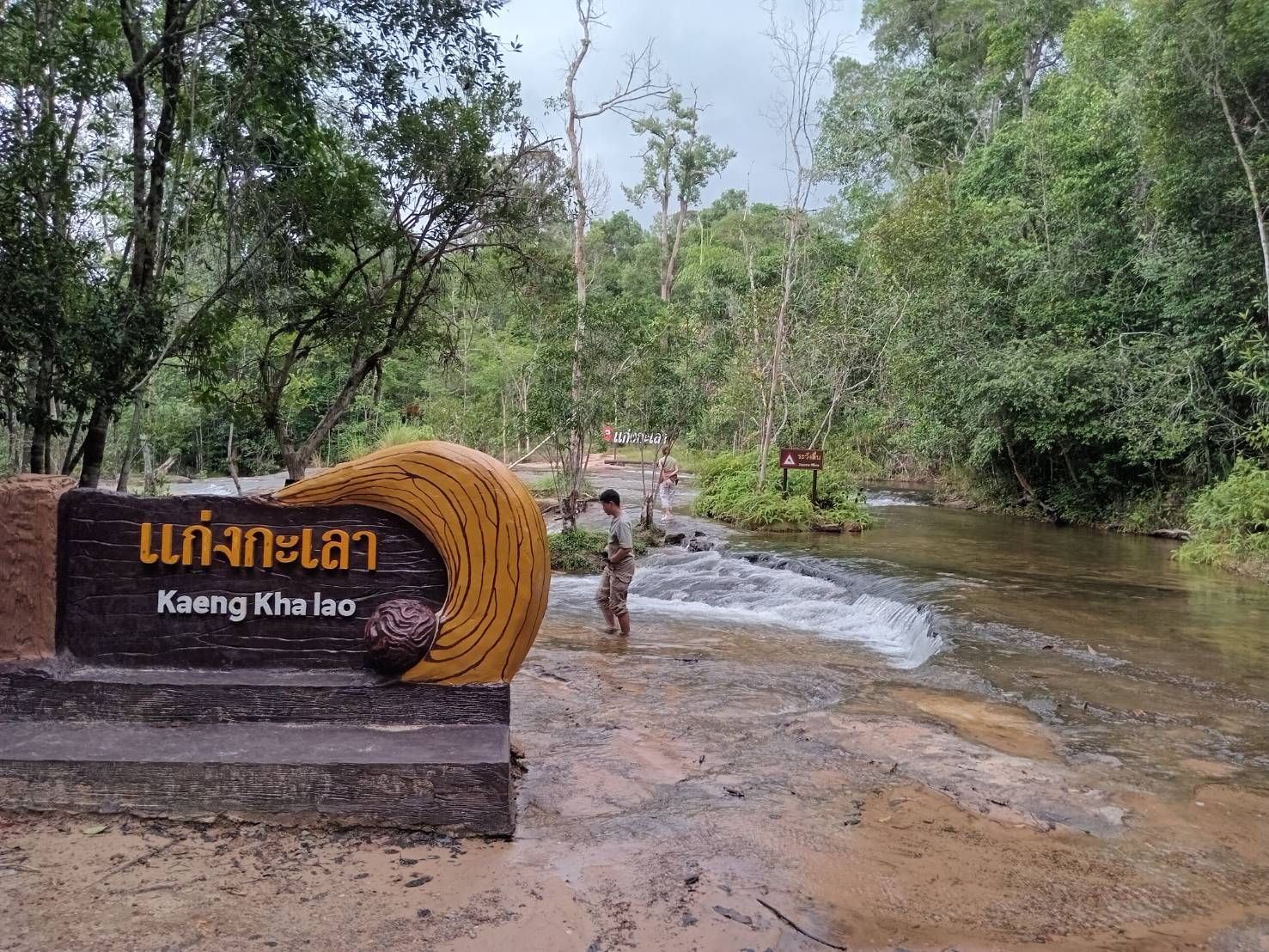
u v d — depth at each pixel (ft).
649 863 11.90
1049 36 107.86
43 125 18.95
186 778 12.19
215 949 9.27
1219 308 51.88
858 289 74.38
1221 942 10.65
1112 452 61.00
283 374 29.01
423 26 23.49
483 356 99.55
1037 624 29.07
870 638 31.17
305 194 25.59
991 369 63.41
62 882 10.51
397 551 13.87
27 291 17.31
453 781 12.36
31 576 13.47
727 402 71.72
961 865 12.37
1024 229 73.67
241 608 13.69
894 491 89.56
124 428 52.70
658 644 27.91
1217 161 47.98
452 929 9.91
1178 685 22.40
